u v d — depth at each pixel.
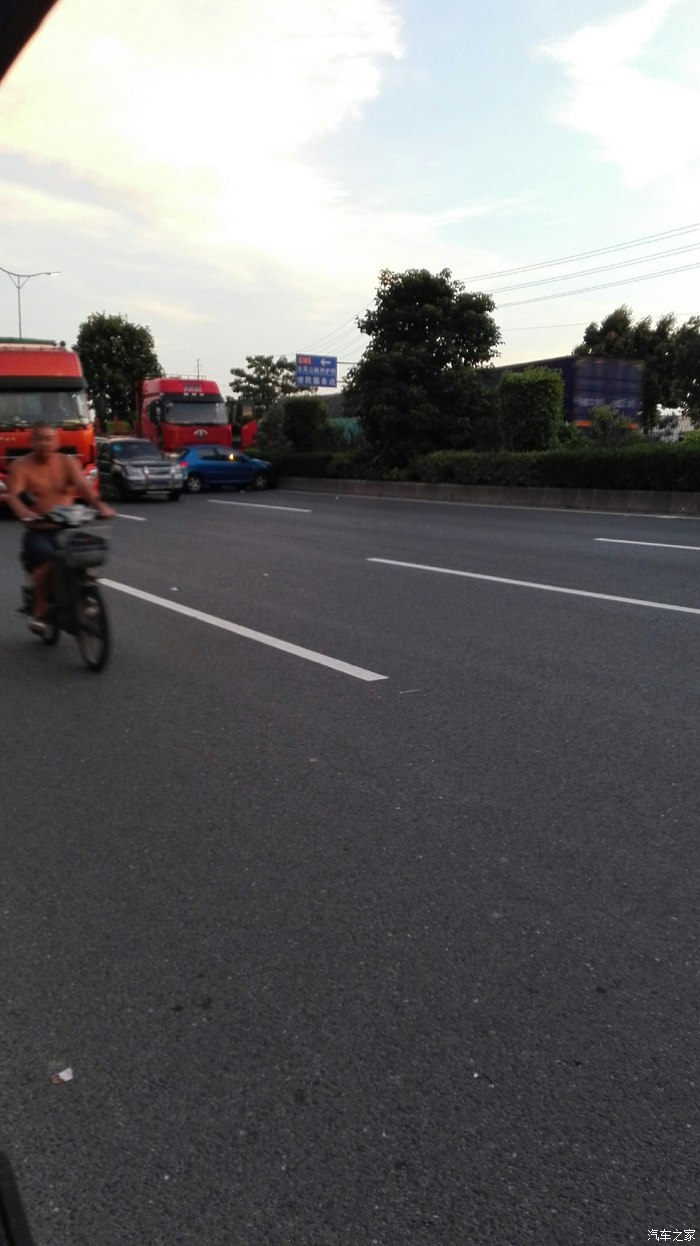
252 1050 2.53
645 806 4.05
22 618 8.77
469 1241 1.93
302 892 3.38
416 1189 2.06
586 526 16.41
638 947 2.99
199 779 4.52
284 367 68.62
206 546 14.13
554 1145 2.18
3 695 6.11
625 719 5.23
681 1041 2.54
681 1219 1.97
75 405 20.25
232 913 3.25
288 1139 2.21
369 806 4.13
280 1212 2.01
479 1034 2.58
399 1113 2.29
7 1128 2.27
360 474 30.67
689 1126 2.23
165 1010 2.72
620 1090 2.35
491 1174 2.10
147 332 56.84
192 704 5.78
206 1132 2.24
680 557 11.72
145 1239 1.95
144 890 3.43
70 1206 2.03
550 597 9.05
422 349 28.42
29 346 20.52
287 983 2.83
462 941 3.04
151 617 8.56
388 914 3.22
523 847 3.70
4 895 3.42
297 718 5.43
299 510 21.58
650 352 47.00
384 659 6.77
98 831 3.95
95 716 5.59
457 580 10.30
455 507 22.23
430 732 5.11
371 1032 2.60
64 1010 2.73
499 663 6.55
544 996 2.74
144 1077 2.44
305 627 7.97
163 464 25.61
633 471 20.47
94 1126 2.27
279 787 4.38
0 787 4.49
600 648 6.89
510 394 25.31
